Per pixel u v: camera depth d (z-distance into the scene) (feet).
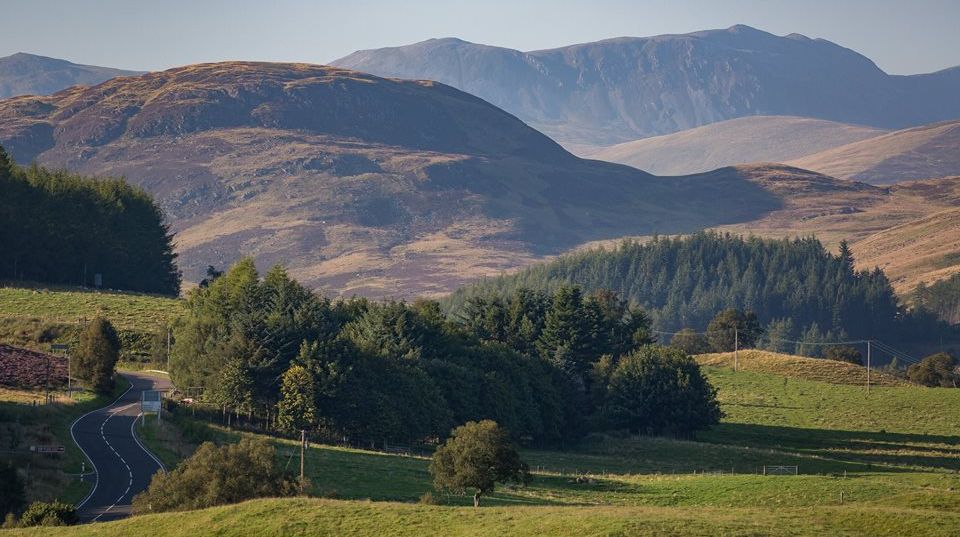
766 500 452.35
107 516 369.50
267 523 308.19
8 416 490.08
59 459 445.37
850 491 465.06
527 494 462.60
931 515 308.19
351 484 448.24
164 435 510.99
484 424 412.16
